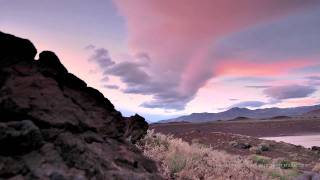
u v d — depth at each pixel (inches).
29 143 179.2
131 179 216.2
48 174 172.4
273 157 1180.5
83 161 195.9
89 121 234.2
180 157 410.6
